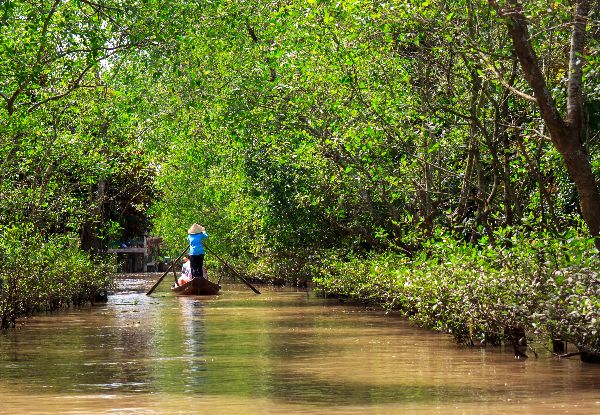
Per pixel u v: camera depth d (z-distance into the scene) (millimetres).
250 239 56812
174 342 20906
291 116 31375
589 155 20781
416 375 14898
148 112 39000
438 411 11477
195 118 40156
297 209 40938
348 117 27641
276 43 30594
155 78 28781
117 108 35625
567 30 20422
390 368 15812
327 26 25719
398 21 21906
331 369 15773
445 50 23766
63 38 27312
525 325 16391
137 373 15438
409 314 26547
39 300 30922
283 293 47062
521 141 21938
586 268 15352
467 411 11453
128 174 48281
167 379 14656
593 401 12070
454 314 19109
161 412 11609
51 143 33344
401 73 26359
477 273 18188
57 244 36156
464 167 28797
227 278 71000
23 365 16672
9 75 26391
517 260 17625
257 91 31922
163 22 28016
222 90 33500
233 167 43875
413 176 29297
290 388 13586
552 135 16891
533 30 19062
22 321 28078
